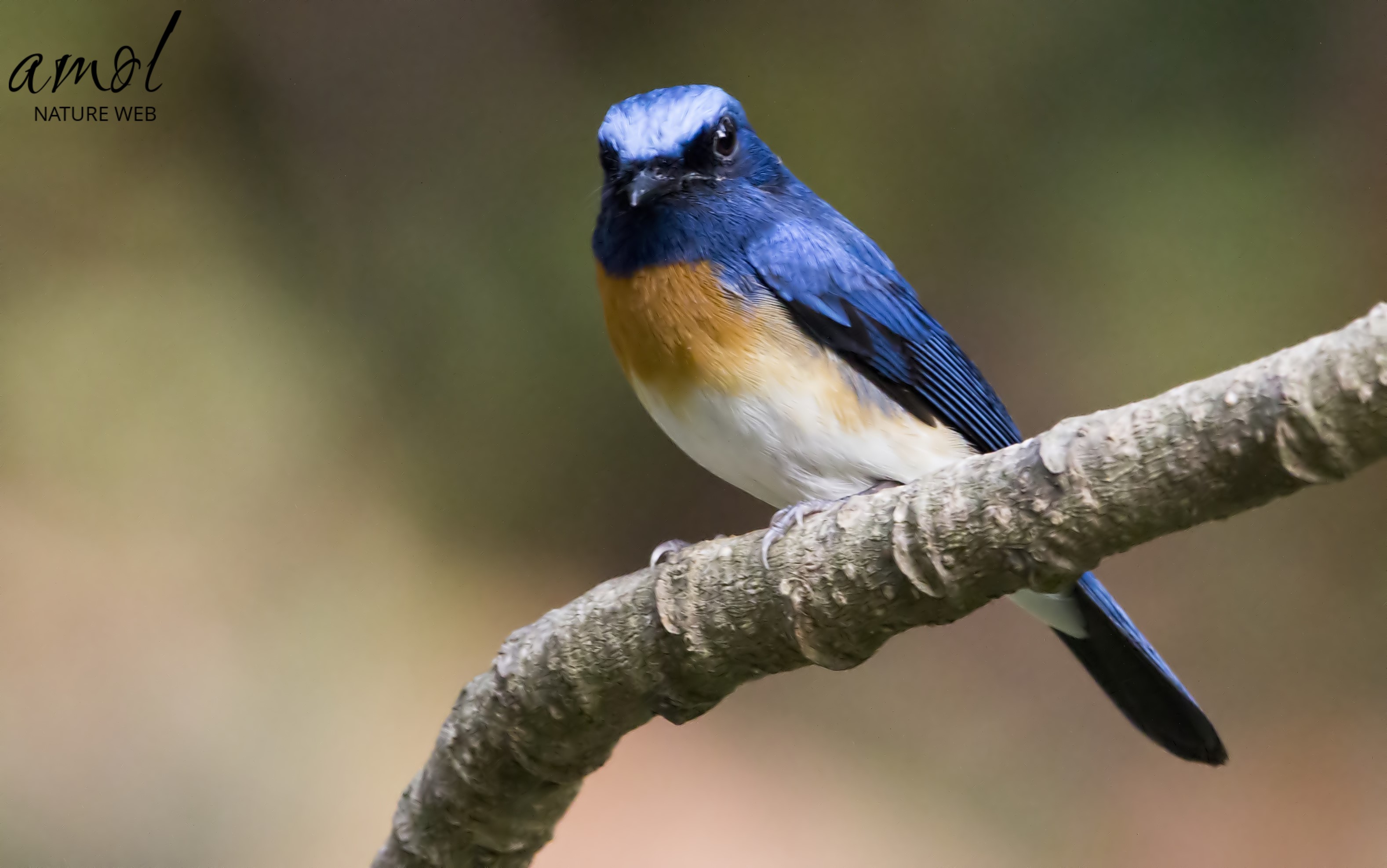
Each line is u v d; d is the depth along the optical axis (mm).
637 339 6129
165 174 13438
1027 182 13508
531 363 13680
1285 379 3271
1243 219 13086
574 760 5047
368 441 13258
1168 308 13039
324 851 10719
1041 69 13609
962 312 13375
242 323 13148
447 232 13891
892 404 6348
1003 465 3775
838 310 6219
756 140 6848
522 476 13438
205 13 13633
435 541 13062
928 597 4008
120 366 12633
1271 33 13312
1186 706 6305
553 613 4922
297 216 13781
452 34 13969
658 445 13648
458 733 5156
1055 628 6461
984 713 12234
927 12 13719
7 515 11875
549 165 13930
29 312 12609
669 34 13922
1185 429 3449
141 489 12320
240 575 12242
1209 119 13438
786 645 4375
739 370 6043
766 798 11406
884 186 13570
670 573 4531
